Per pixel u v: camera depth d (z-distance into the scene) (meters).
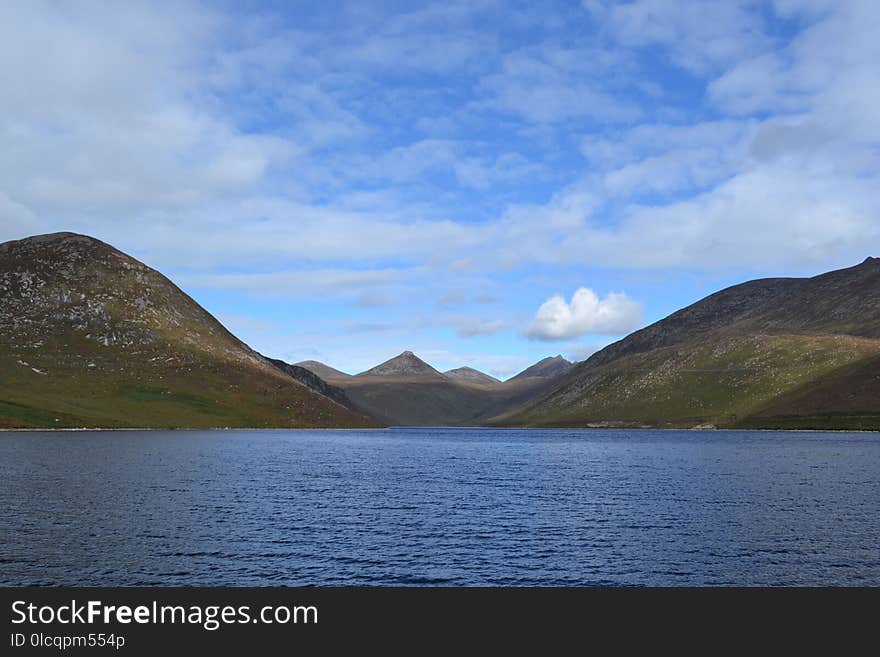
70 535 50.31
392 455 155.75
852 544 50.56
